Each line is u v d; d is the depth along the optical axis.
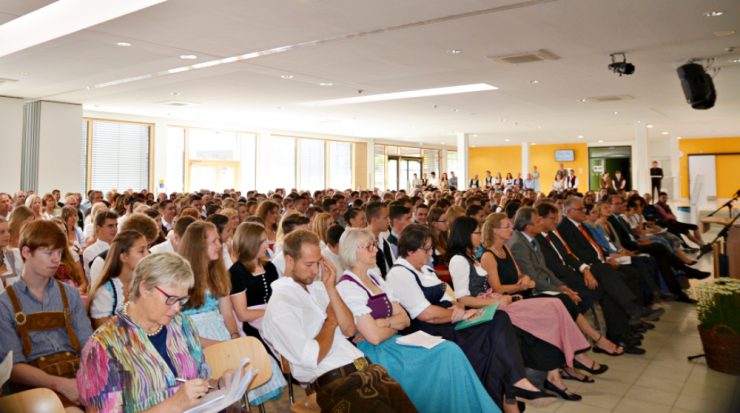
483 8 5.04
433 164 23.84
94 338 1.81
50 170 10.91
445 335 3.20
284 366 2.98
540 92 9.98
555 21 5.48
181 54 6.83
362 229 3.02
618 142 22.61
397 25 5.56
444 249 5.29
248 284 3.29
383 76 8.38
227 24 5.49
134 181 13.72
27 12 5.16
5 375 1.96
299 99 10.84
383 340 2.82
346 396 2.22
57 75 8.24
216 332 2.95
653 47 6.62
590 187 23.59
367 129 17.08
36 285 2.41
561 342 3.58
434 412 2.69
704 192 21.83
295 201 7.17
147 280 1.86
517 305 3.66
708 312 4.07
